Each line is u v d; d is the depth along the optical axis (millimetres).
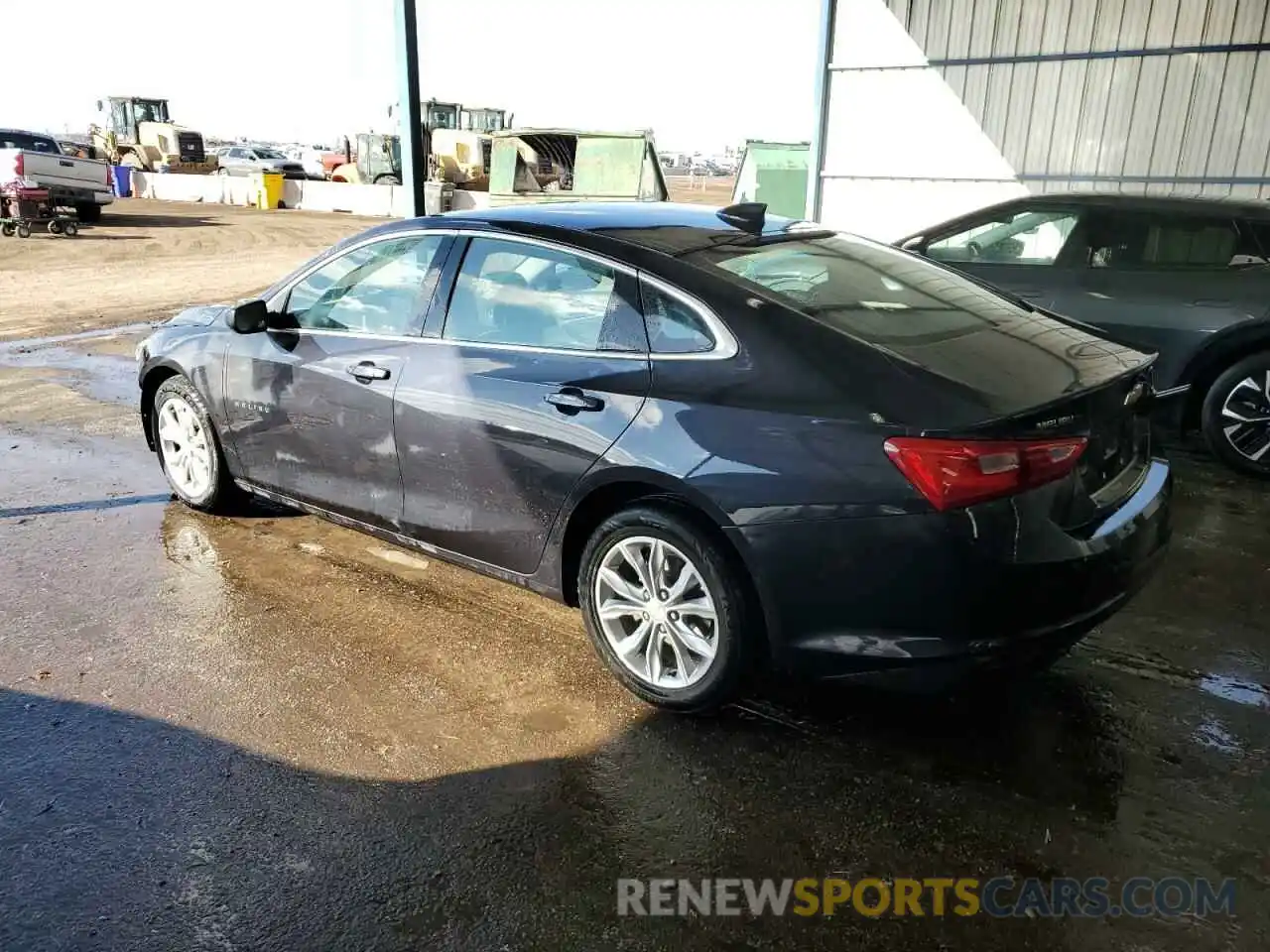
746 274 3152
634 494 3164
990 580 2561
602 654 3291
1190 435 6348
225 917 2326
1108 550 2727
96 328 10836
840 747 2971
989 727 3062
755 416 2803
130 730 3088
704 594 2963
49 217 21031
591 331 3234
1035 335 3158
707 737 3031
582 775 2846
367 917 2324
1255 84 8883
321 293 4148
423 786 2801
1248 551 4422
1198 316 5434
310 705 3227
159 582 4180
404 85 9445
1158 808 2672
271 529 4809
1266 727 3051
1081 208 5918
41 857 2535
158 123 38906
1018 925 2277
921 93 10516
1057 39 9703
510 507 3418
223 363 4461
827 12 10789
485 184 29062
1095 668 3410
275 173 33312
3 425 6738
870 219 11164
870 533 2635
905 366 2727
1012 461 2535
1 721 3137
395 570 4320
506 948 2234
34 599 4012
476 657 3541
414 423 3645
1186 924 2268
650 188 18219
